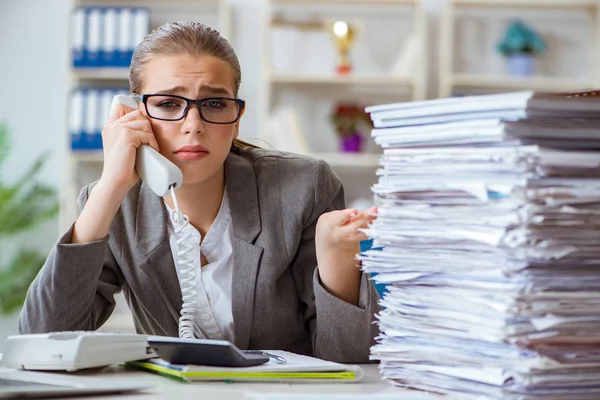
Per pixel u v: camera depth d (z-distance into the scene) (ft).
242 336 5.05
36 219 14.85
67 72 14.28
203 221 5.19
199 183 5.06
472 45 15.44
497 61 15.44
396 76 14.74
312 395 3.00
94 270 4.45
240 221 5.06
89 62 14.21
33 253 14.90
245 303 4.99
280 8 15.37
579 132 3.01
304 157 5.44
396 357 3.42
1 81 15.34
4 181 15.28
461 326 3.09
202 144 4.68
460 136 3.08
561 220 2.90
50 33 15.40
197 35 4.79
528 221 2.84
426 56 15.44
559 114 2.98
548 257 2.87
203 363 3.51
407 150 3.33
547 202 2.85
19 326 4.61
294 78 14.52
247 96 15.39
